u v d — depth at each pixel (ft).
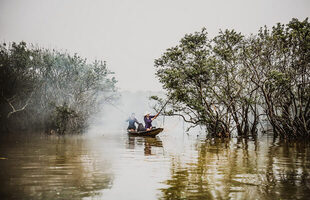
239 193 15.30
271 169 21.50
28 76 61.05
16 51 60.64
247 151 32.63
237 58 53.62
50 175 18.85
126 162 24.41
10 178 17.87
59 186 16.25
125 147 35.99
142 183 17.26
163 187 16.43
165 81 53.72
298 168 21.97
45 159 24.95
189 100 53.98
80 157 26.61
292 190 15.88
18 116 61.57
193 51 53.42
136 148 35.09
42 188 15.79
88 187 16.22
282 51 50.75
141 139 49.21
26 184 16.52
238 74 54.85
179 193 15.29
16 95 57.72
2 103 55.62
